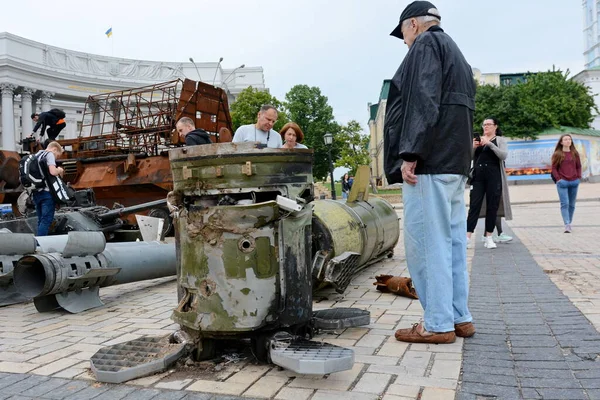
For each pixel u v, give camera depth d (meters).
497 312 4.25
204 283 3.16
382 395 2.69
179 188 3.33
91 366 3.16
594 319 3.89
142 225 6.59
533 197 25.03
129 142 13.03
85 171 12.88
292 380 2.95
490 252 7.75
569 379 2.79
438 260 3.51
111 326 4.46
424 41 3.42
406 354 3.33
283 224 3.18
